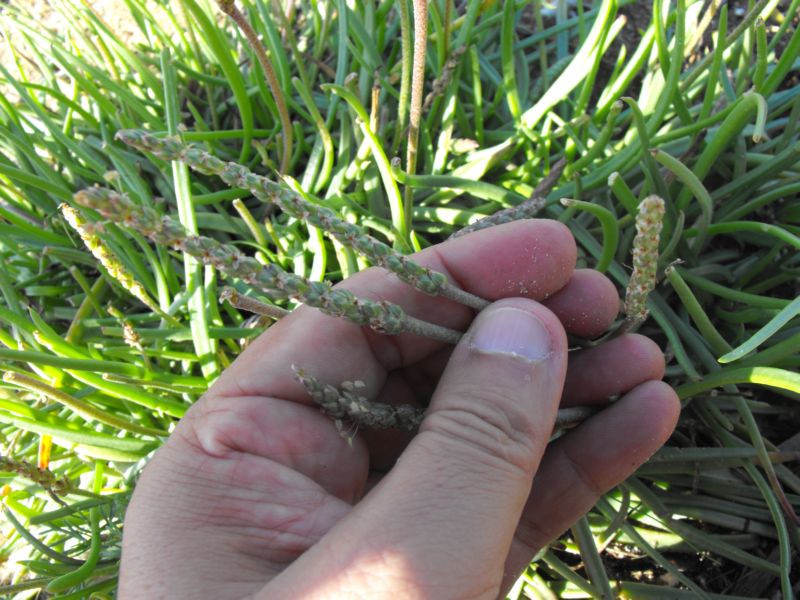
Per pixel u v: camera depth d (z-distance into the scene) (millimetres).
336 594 102
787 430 207
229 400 135
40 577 182
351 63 251
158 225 75
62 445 200
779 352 166
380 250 108
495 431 113
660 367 156
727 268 205
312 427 138
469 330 128
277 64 233
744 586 191
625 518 192
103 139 238
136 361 209
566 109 240
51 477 162
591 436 156
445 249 152
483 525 107
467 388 118
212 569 117
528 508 159
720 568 197
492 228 151
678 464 187
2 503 191
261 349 142
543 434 119
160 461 131
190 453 129
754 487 190
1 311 181
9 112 226
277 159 241
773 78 201
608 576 199
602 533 193
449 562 103
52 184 203
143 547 120
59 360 170
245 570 118
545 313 127
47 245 234
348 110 232
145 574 117
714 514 192
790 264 209
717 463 183
